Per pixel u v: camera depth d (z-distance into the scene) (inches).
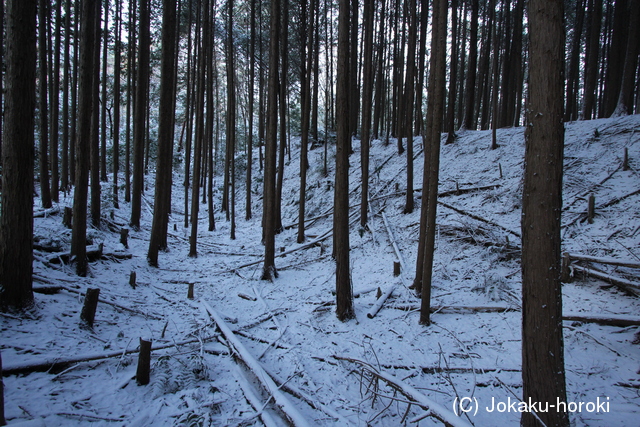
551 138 121.6
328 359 235.8
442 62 273.4
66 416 150.4
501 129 689.0
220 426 159.0
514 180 497.0
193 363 206.5
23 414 145.4
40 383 172.1
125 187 810.2
